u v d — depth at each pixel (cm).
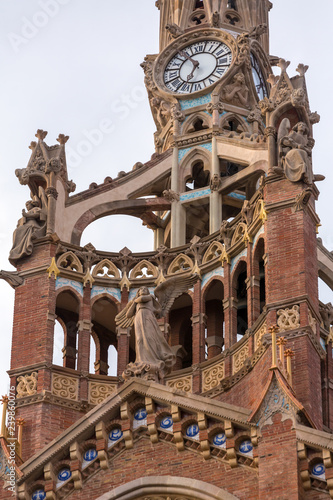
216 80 5775
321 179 5144
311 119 5253
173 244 5500
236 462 4234
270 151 5150
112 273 5297
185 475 4288
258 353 4794
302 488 4100
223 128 5703
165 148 5781
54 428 4906
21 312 5141
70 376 5028
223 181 5547
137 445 4403
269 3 6309
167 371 4622
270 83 5497
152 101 5850
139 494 4297
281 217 4984
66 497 4384
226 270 5144
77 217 5444
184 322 5300
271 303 4825
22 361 5041
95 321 5338
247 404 4781
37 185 5444
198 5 6228
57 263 5234
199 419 4325
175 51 5906
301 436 4144
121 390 4450
